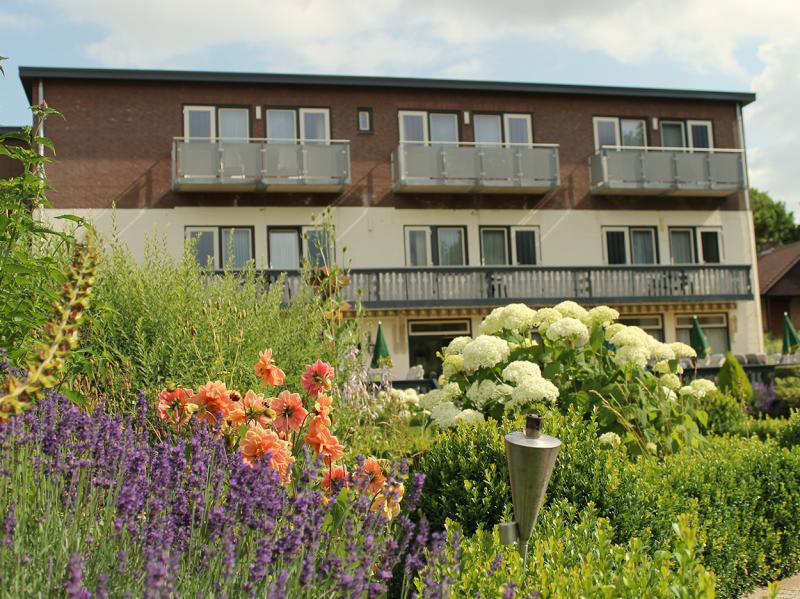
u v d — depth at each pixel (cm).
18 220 435
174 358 543
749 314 2500
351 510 314
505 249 2339
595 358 632
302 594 255
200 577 259
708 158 2427
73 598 190
